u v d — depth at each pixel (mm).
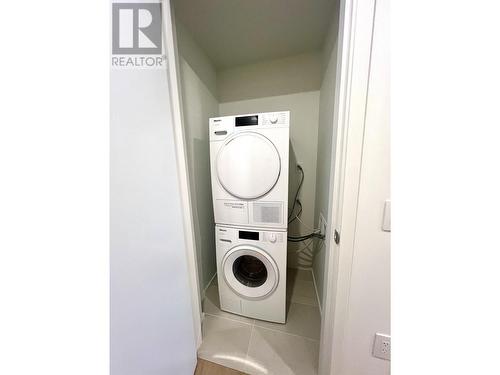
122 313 481
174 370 806
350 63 632
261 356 1180
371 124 644
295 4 1224
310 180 1963
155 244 659
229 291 1475
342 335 838
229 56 1792
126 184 510
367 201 699
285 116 1180
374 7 579
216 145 1323
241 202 1322
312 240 2035
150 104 671
